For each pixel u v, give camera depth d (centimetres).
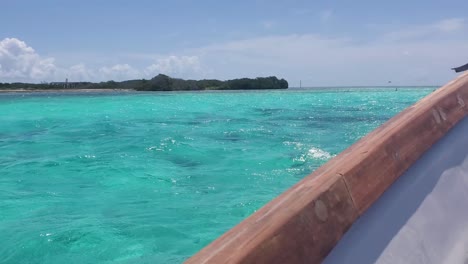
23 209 527
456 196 160
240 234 104
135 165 775
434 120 197
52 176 702
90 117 1802
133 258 390
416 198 150
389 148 162
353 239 122
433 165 171
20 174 716
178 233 443
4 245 415
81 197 580
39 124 1532
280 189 608
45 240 427
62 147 1000
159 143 1017
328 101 3106
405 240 129
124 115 1903
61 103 2850
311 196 121
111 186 634
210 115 1894
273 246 102
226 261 93
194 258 95
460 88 234
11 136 1210
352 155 151
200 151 910
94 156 867
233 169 738
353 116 1797
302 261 106
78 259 388
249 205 534
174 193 592
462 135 199
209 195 579
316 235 113
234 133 1219
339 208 126
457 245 137
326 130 1291
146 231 450
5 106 2502
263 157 840
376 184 145
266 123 1512
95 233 442
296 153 884
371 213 135
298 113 1986
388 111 2077
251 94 4831
